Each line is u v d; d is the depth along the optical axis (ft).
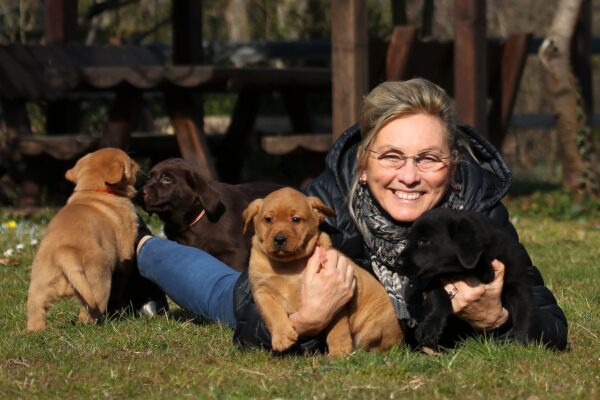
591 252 34.71
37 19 68.80
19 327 22.98
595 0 97.60
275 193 18.10
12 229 37.45
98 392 16.57
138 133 53.88
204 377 17.26
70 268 22.07
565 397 15.75
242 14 78.79
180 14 51.01
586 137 50.65
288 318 17.60
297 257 17.57
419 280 17.94
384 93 18.51
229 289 21.44
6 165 48.57
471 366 17.22
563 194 50.34
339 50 40.22
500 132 51.01
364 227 18.86
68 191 49.57
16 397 16.33
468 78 43.42
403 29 44.14
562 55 50.62
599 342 20.03
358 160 18.89
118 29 73.26
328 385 16.31
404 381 16.63
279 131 63.05
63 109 52.54
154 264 23.38
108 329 21.86
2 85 45.75
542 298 18.79
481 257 17.30
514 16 92.38
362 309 18.12
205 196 26.25
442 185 18.47
